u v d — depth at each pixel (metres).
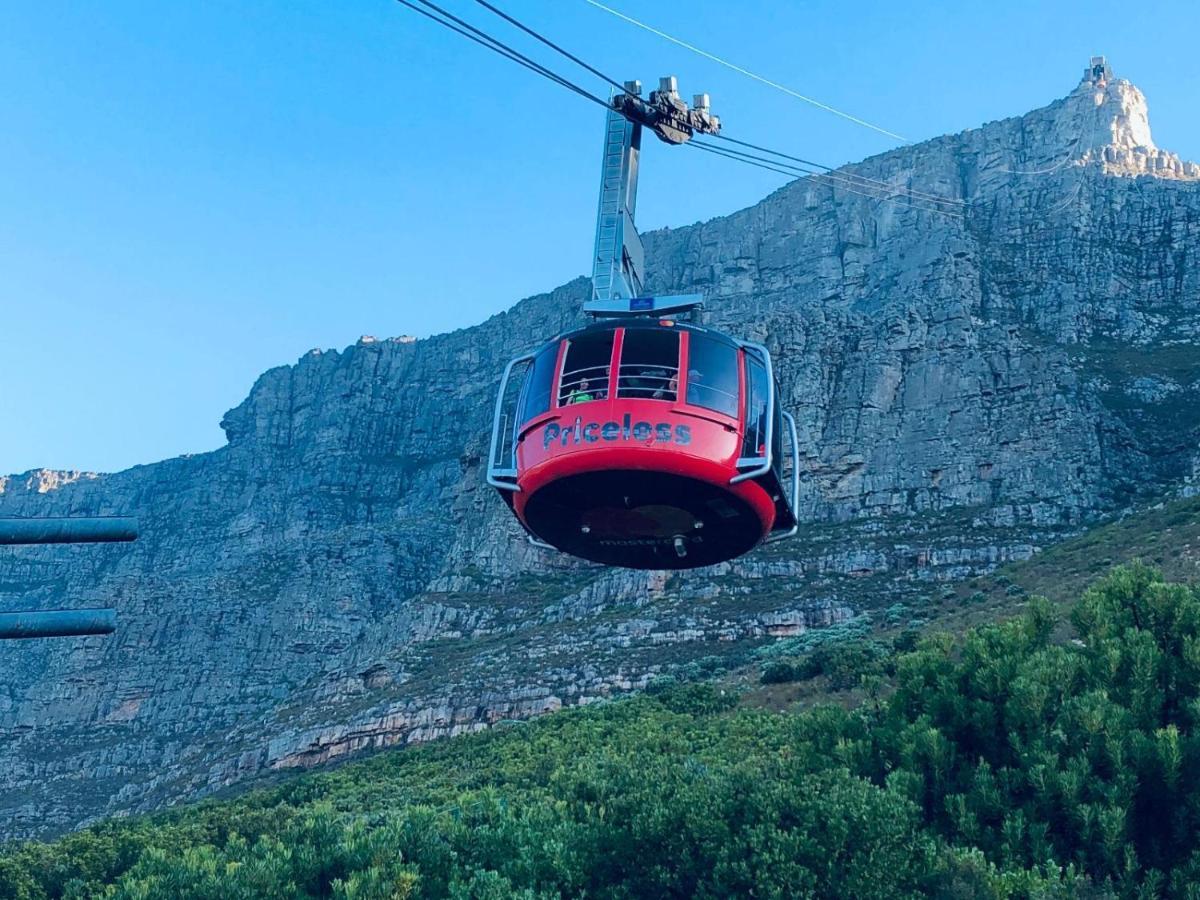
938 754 50.47
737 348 31.53
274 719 148.62
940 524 137.38
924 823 49.47
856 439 151.88
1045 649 56.69
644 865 48.22
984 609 102.31
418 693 129.62
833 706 58.41
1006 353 153.25
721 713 91.62
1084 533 126.44
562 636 133.88
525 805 58.53
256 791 109.25
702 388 30.36
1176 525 106.38
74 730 198.12
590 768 67.69
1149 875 43.38
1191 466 134.50
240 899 49.81
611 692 117.94
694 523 31.75
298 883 51.97
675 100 38.12
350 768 104.31
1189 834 45.44
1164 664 52.38
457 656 142.00
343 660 164.62
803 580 131.50
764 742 74.81
